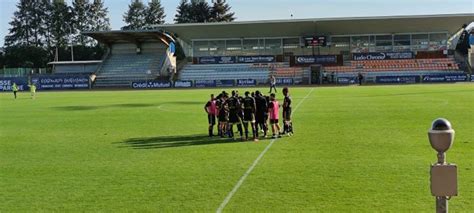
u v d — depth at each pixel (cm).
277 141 1780
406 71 7731
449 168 591
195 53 8700
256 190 1064
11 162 1481
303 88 6238
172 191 1076
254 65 8225
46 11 13638
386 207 919
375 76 7406
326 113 2788
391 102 3503
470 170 1202
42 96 5731
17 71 9012
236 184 1123
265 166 1323
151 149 1675
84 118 2873
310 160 1391
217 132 2089
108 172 1300
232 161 1409
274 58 8206
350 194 1014
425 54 7969
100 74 8394
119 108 3566
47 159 1525
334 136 1869
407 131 1966
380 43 8325
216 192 1057
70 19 13788
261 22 7888
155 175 1245
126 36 8162
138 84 7719
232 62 8294
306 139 1809
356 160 1376
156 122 2555
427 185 1074
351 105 3319
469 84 6344
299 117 2592
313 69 8000
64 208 966
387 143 1667
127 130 2242
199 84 7600
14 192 1103
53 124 2583
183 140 1878
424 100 3606
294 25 7981
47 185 1165
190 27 8144
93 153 1620
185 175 1236
